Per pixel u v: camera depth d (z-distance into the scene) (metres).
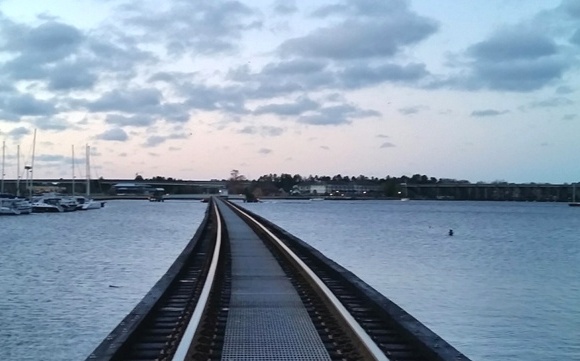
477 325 21.92
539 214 170.88
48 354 16.98
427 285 31.55
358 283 16.67
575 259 47.59
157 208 168.25
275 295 16.20
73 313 22.27
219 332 11.57
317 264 23.70
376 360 9.30
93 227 80.81
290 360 9.86
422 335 10.43
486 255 49.94
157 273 33.25
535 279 35.38
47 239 60.03
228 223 55.88
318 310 13.76
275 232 40.97
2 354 16.95
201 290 16.31
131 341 10.41
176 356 9.24
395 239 65.62
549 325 22.05
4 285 28.98
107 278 31.31
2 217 108.75
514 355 18.03
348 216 133.50
